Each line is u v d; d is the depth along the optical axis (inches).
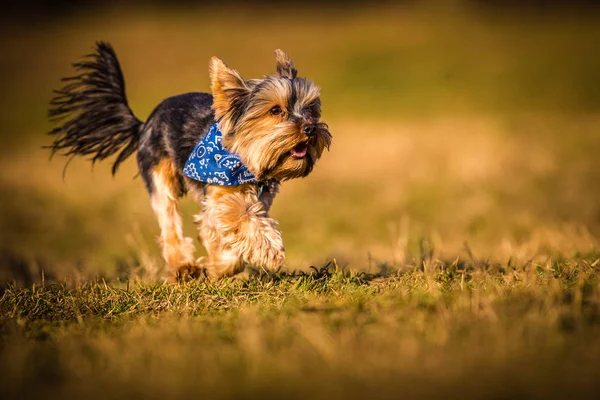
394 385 222.5
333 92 1855.3
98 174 1111.6
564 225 623.5
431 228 722.2
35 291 359.9
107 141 458.9
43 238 757.3
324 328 269.3
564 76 1847.9
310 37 2439.7
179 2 3250.5
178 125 405.7
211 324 288.7
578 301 280.7
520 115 1473.9
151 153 419.5
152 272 436.8
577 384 215.8
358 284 353.7
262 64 2164.1
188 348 257.0
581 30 2367.1
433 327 263.9
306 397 216.8
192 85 1947.6
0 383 232.4
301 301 315.6
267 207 403.2
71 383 232.5
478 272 366.9
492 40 2273.6
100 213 862.5
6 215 845.2
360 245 666.2
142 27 2709.2
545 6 2869.1
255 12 3043.8
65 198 932.6
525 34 2338.8
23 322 303.6
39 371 242.5
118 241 727.1
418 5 2923.2
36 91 1984.5
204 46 2359.7
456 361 235.0
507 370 227.1
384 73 1994.3
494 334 250.8
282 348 252.7
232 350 254.4
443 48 2198.6
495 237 650.8
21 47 2468.0
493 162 983.6
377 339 256.1
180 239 417.1
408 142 1165.7
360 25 2610.7
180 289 356.5
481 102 1662.2
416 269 382.0
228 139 375.2
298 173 378.9
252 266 448.5
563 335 250.7
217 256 393.1
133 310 327.9
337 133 1321.4
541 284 321.4
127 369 238.7
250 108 370.9
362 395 217.0
